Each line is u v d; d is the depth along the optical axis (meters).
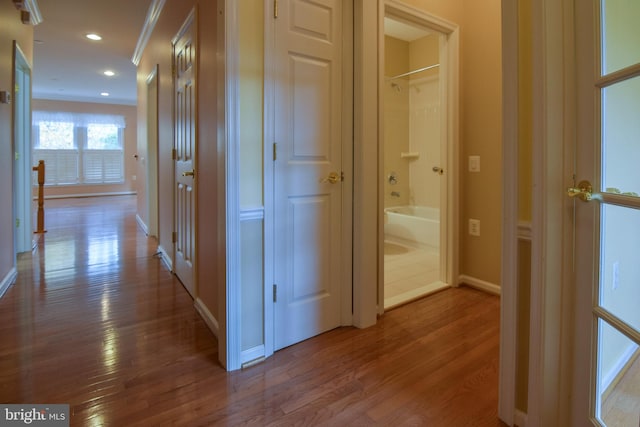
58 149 9.10
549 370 1.31
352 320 2.33
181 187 3.02
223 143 1.78
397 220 4.61
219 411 1.51
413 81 4.93
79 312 2.49
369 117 2.24
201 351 2.01
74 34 4.51
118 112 9.74
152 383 1.71
